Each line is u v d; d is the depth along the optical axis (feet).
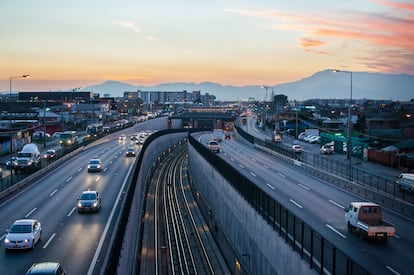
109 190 139.74
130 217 98.68
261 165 197.06
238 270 109.29
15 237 79.00
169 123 614.34
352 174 159.12
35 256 76.07
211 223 159.22
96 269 69.56
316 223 90.33
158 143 340.39
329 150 235.81
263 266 86.99
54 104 537.24
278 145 248.52
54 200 125.29
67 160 222.89
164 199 209.97
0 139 239.71
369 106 512.22
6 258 75.15
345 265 54.24
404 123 279.69
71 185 149.69
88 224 98.02
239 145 313.12
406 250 72.13
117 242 70.90
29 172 165.58
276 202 79.46
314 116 422.82
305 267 63.41
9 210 112.68
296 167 190.60
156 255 122.11
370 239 78.23
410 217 99.14
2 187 130.11
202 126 649.20
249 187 100.68
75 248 80.59
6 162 199.00
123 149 282.97
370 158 202.59
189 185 255.29
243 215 106.11
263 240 87.25
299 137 334.24
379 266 63.82
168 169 312.50
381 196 115.34
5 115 387.75
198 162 225.35
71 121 427.33
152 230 149.38
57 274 60.34
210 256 127.03
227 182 130.31
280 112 457.27
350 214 82.48
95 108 554.05
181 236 145.18
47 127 378.32
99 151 270.67
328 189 134.62
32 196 131.44
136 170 144.77
